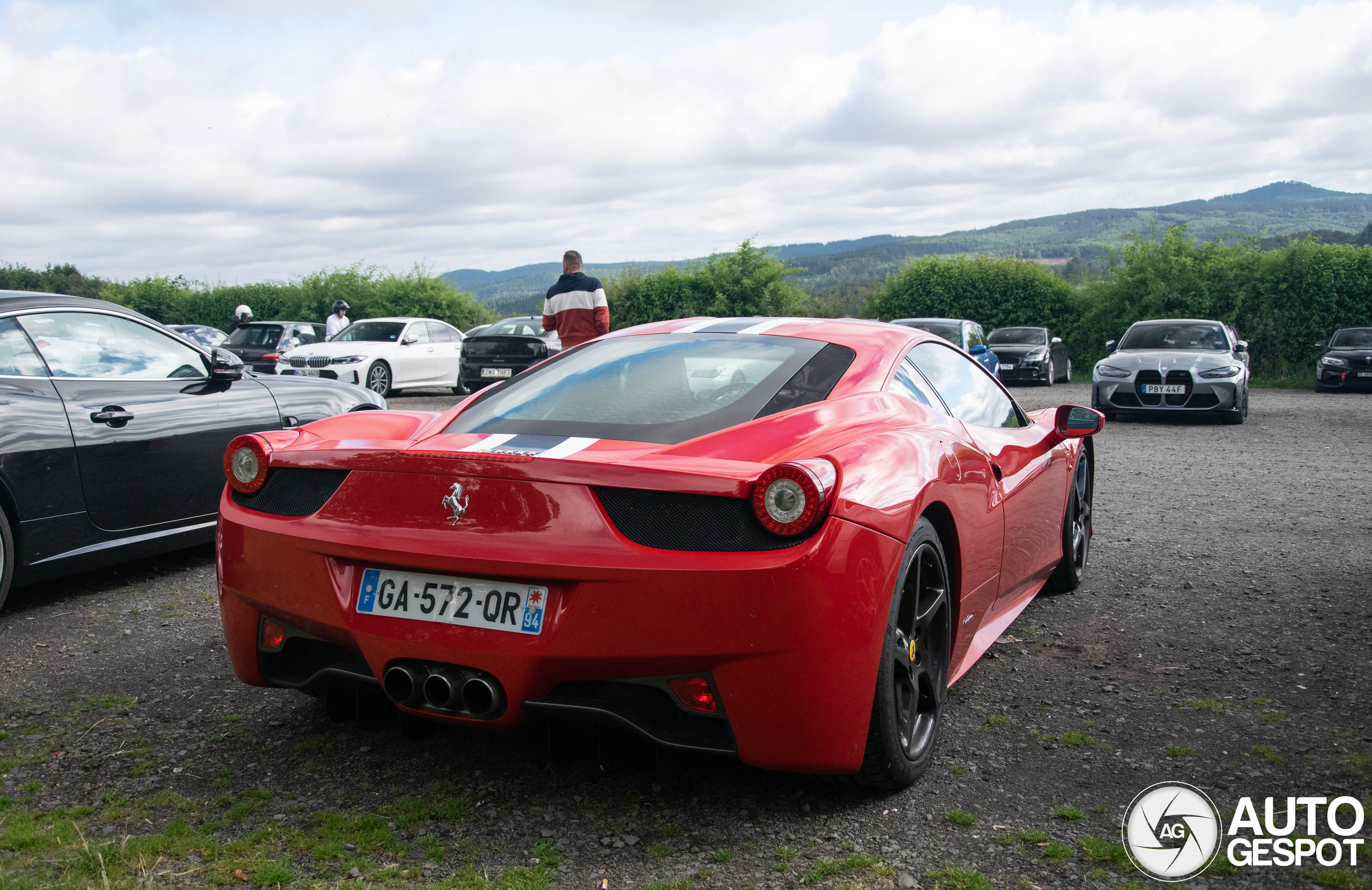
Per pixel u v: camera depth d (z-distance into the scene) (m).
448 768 2.29
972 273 25.28
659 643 1.83
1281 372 21.08
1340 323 20.86
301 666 2.27
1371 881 1.78
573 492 1.89
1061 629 3.49
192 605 3.78
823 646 1.84
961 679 2.97
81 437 3.74
